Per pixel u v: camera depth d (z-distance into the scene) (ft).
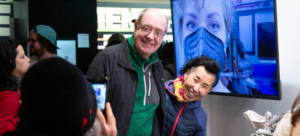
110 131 2.11
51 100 1.57
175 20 8.05
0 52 3.96
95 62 4.31
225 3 6.81
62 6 9.92
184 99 5.12
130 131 4.40
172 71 8.86
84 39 10.14
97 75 4.18
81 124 1.73
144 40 4.22
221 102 8.43
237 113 7.89
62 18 9.95
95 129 1.92
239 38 6.64
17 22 9.22
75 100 1.64
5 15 9.02
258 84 6.42
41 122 1.61
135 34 4.36
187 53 7.83
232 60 6.89
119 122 4.09
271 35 6.00
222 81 7.25
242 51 6.64
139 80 4.48
